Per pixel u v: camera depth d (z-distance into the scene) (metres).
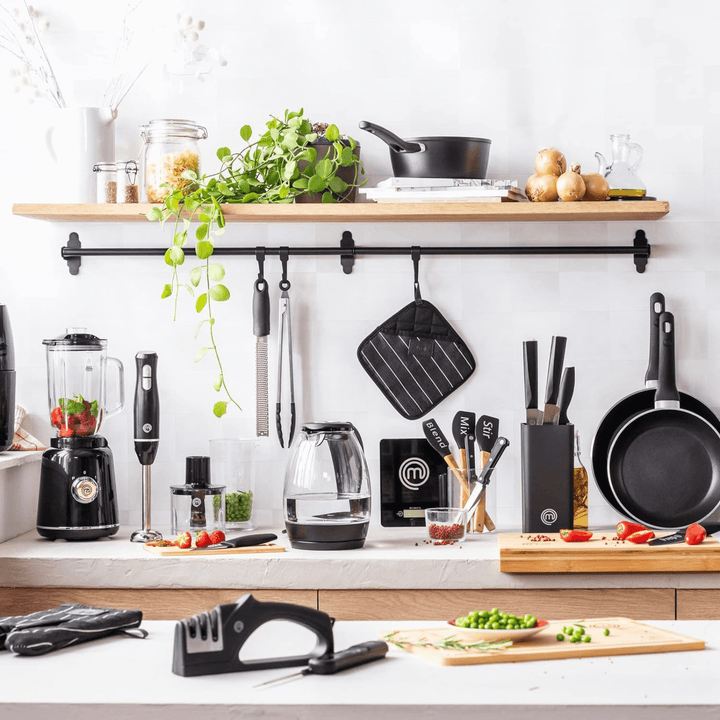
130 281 2.60
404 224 2.59
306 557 2.11
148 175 2.40
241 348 2.59
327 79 2.58
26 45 2.59
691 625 1.53
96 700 1.15
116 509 2.37
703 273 2.56
